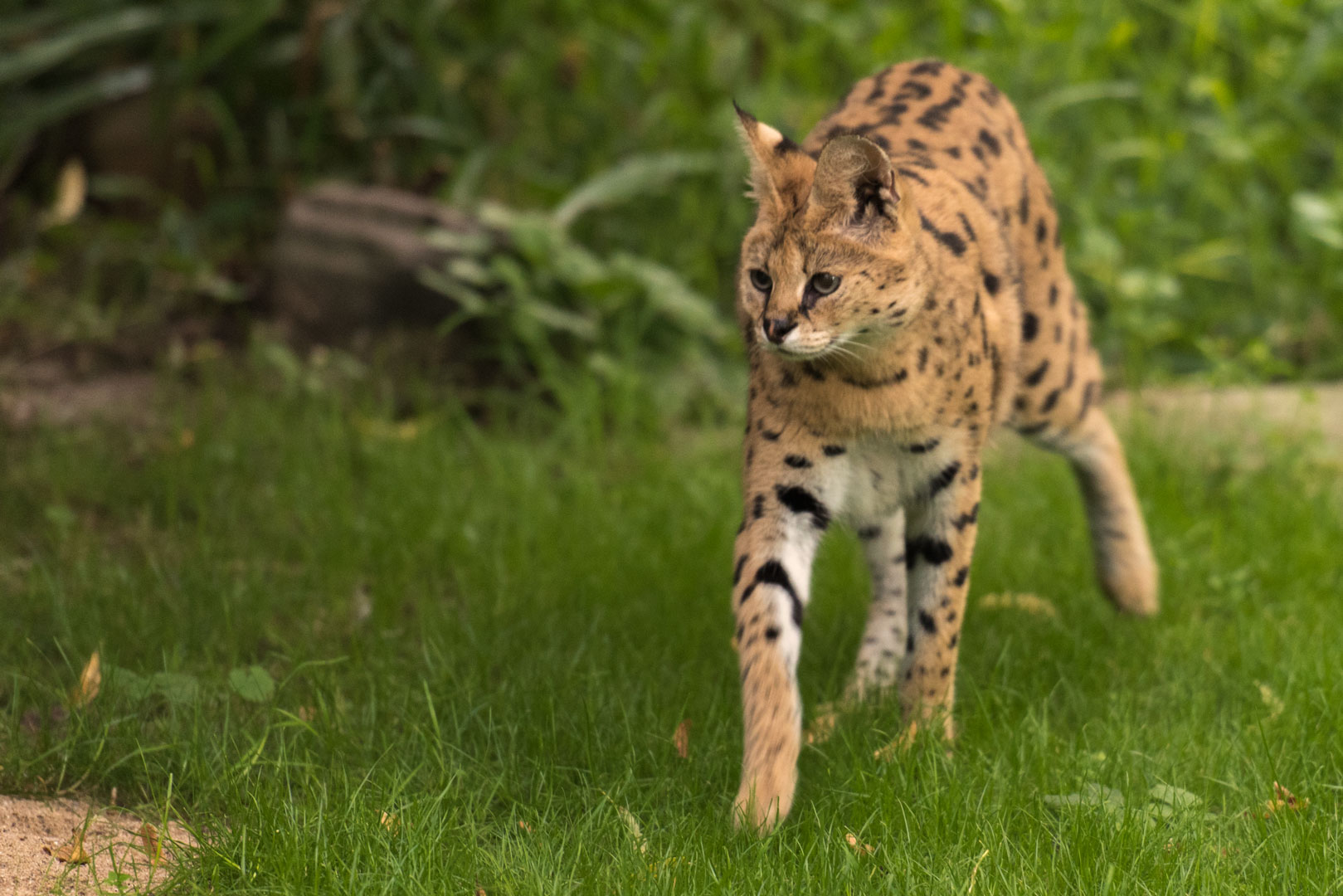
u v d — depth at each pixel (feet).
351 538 32.73
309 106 50.21
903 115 27.27
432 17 50.03
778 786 21.80
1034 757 23.57
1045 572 32.40
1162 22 53.83
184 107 51.70
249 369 43.19
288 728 24.45
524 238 42.14
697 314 42.42
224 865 20.35
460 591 30.91
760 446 23.48
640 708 25.40
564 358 44.50
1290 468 37.55
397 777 22.24
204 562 31.04
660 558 32.32
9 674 25.55
